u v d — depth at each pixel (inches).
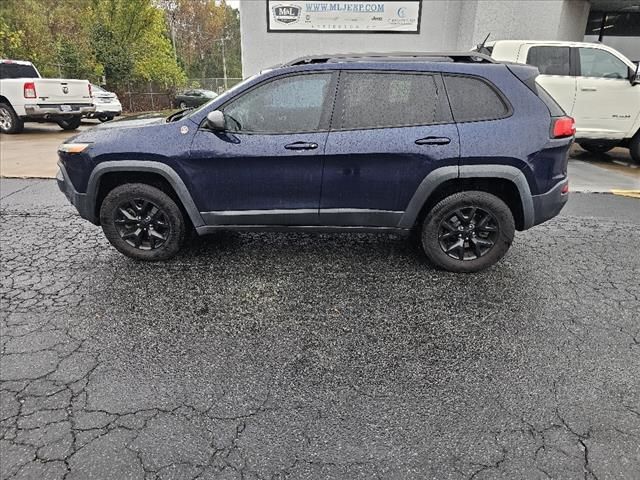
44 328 111.0
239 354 102.5
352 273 142.6
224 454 76.4
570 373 96.6
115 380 93.4
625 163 312.2
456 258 141.2
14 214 195.2
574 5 399.2
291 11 404.8
